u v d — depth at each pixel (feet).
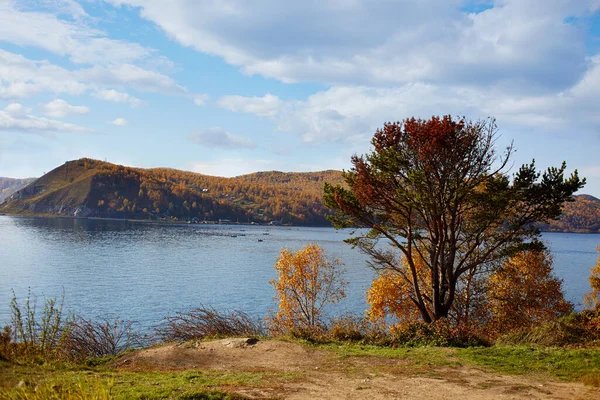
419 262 88.63
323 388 30.22
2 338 36.19
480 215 69.00
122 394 25.08
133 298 161.68
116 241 415.44
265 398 26.50
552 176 67.31
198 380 31.48
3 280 192.54
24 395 21.50
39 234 460.55
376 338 54.24
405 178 66.03
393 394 28.94
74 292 170.09
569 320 58.23
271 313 135.74
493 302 88.17
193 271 241.55
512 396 28.40
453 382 32.42
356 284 201.16
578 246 561.02
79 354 43.16
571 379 32.76
